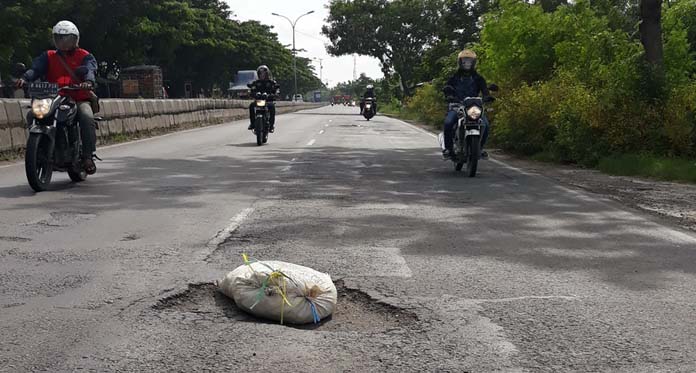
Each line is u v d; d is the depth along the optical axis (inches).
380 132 974.4
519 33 713.0
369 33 2534.5
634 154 499.5
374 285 179.8
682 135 487.8
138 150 604.4
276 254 213.6
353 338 142.7
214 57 2674.7
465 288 178.4
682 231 258.5
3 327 146.3
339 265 200.5
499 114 634.2
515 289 177.9
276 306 151.2
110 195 334.0
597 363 130.0
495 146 714.2
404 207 308.3
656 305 165.6
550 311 160.2
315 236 242.1
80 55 357.1
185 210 294.2
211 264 200.2
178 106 1007.6
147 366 126.7
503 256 214.8
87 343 137.7
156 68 1823.3
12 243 226.2
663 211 308.0
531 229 259.9
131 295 169.5
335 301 158.7
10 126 516.1
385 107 3159.5
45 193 337.1
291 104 2539.4
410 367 127.6
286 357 131.7
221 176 417.4
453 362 130.1
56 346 135.9
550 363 129.9
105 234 242.2
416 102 1663.4
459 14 1609.3
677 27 660.1
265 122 687.7
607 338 143.1
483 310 160.7
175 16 2097.7
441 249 223.6
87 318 152.6
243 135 847.1
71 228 252.5
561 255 217.0
